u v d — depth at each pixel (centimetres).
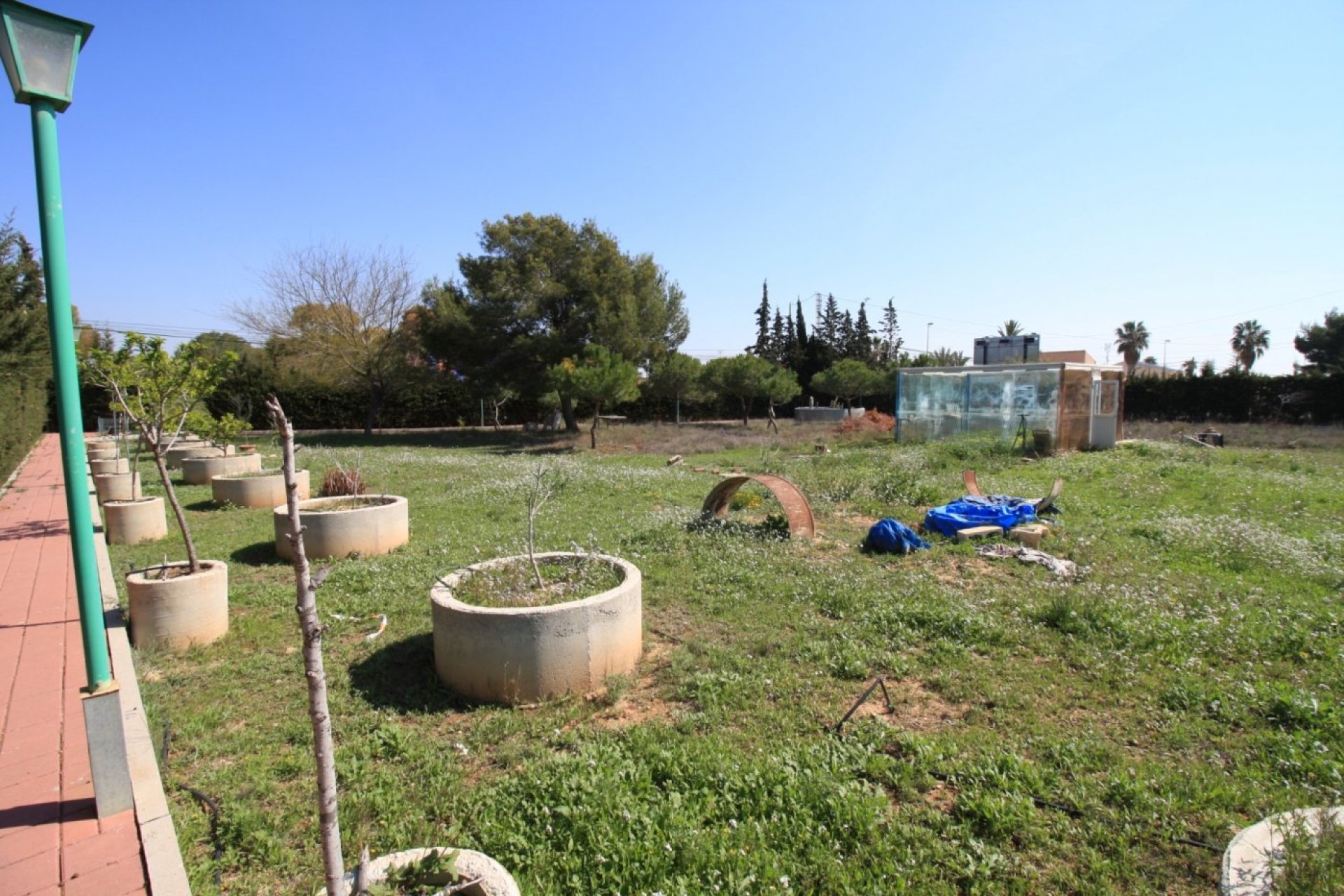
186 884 260
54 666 466
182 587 516
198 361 741
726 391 3731
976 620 547
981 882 270
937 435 2156
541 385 2845
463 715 421
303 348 2848
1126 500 1128
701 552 771
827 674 468
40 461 1827
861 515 1023
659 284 3256
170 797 333
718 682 449
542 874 274
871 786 332
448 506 1109
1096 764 354
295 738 387
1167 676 458
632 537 845
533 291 2759
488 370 2814
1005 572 711
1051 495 996
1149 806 314
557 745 382
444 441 2723
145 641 509
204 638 527
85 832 295
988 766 345
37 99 279
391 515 811
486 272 2814
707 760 348
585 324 2855
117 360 672
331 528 768
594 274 2872
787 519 867
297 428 3259
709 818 309
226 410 2788
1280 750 365
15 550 820
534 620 429
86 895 259
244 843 295
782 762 347
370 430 2945
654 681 465
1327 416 2756
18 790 327
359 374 2852
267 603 621
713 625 563
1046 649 506
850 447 2170
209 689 453
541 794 323
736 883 262
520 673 430
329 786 190
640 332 3038
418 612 590
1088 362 3631
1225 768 357
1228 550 786
